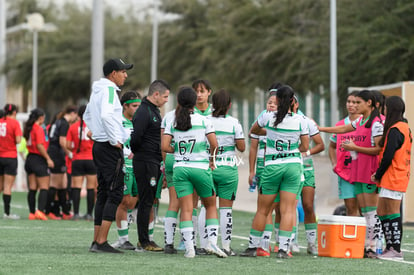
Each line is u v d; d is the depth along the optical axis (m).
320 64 82.19
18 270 22.67
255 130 28.16
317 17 90.06
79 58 150.38
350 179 29.34
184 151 26.72
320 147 28.72
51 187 46.16
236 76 104.88
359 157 29.11
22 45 164.12
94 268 23.30
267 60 96.56
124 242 30.11
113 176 27.44
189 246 26.80
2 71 149.62
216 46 107.56
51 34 153.38
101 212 27.84
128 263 24.59
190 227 26.83
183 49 120.31
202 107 28.80
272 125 27.23
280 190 27.48
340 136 29.66
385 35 73.06
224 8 105.81
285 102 27.06
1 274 21.89
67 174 47.44
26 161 44.97
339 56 77.81
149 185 28.50
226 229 28.31
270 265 25.08
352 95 29.28
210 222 27.05
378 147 28.42
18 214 48.94
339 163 29.77
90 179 44.88
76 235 35.25
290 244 28.91
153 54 110.69
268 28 97.12
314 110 132.38
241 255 27.78
